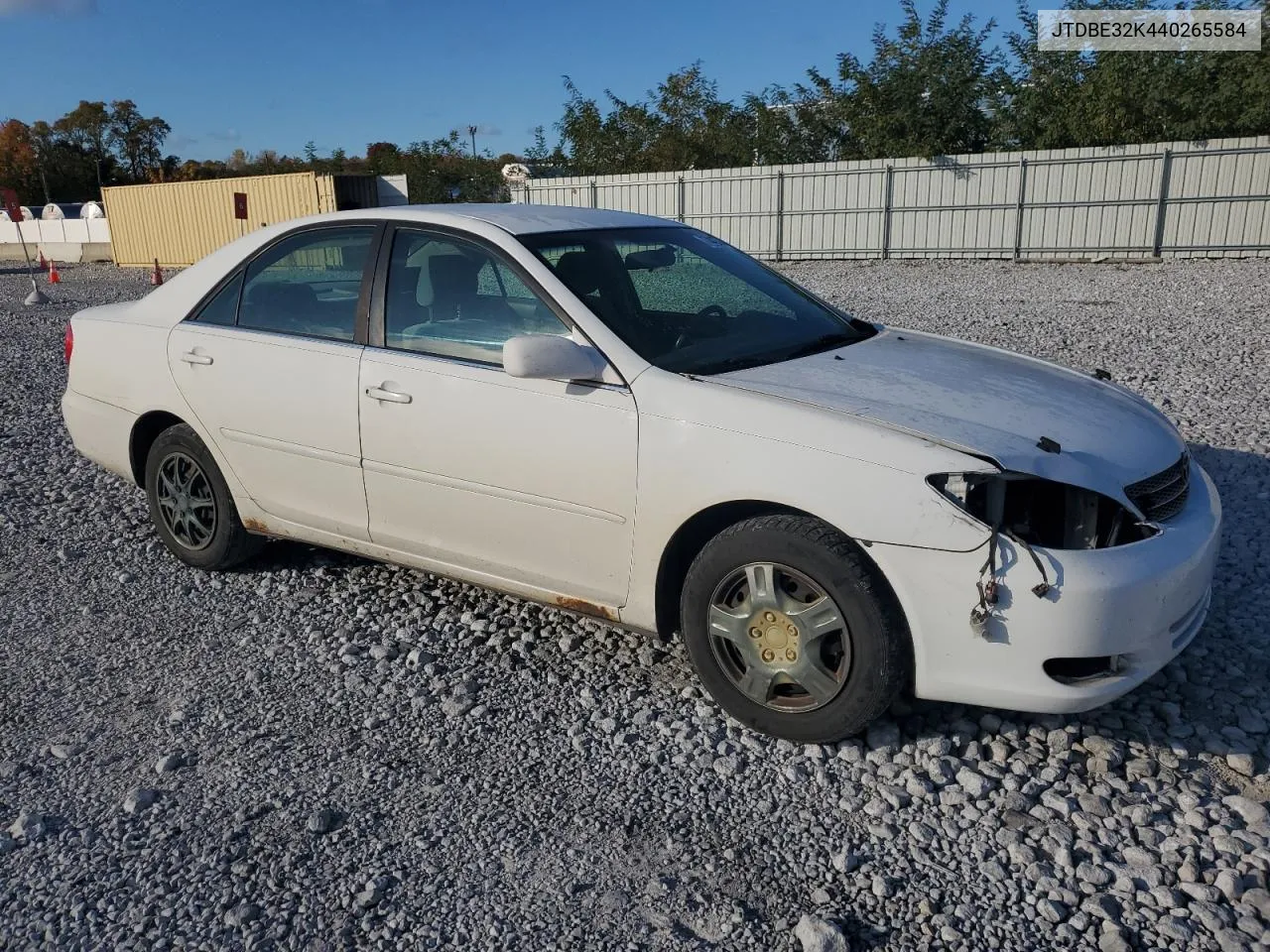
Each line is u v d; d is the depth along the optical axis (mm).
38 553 5270
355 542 4309
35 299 19000
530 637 4133
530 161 39531
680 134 36406
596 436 3459
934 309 14242
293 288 4383
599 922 2598
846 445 3053
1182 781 3066
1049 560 2889
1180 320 12148
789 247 26000
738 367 3572
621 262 3990
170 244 31875
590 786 3166
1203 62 24094
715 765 3244
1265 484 5707
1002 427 3152
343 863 2842
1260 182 20312
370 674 3898
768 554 3174
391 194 29062
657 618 3527
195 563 4867
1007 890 2670
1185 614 3160
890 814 2990
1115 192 21812
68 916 2664
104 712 3688
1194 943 2463
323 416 4148
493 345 3764
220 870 2822
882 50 27891
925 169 23672
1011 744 3297
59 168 71438
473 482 3785
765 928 2566
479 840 2930
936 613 2973
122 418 4906
